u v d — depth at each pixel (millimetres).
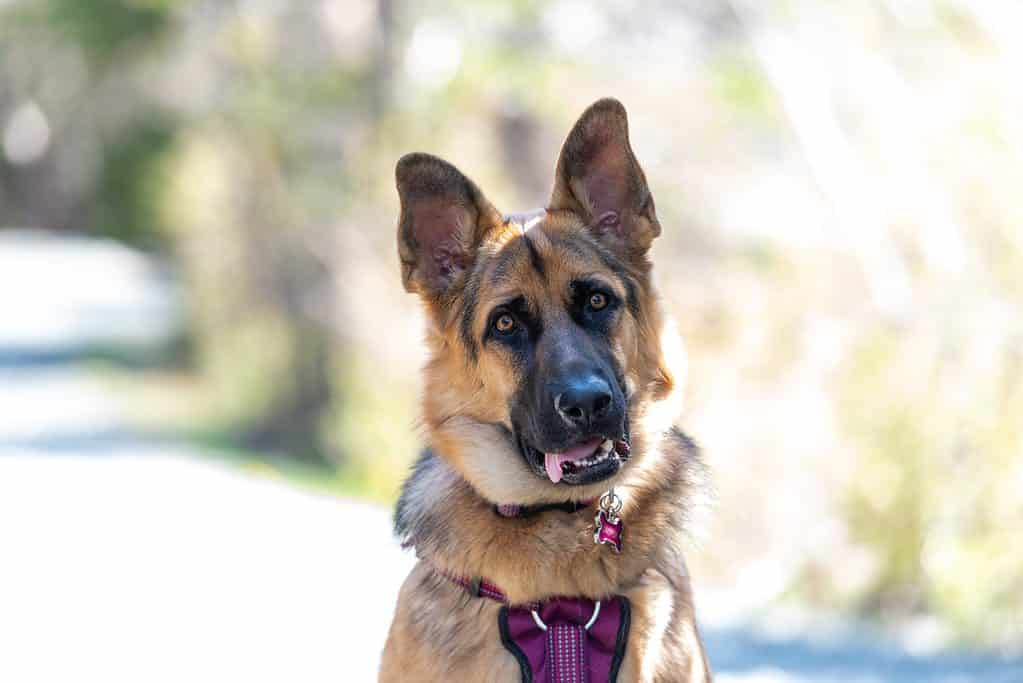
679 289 16859
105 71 40688
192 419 24766
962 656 9773
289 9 24812
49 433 21688
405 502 6285
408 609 6027
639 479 6012
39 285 46062
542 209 6508
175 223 35938
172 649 9438
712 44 22016
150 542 13109
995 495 12148
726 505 14484
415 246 6289
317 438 23188
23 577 11727
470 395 6102
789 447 14281
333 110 23656
